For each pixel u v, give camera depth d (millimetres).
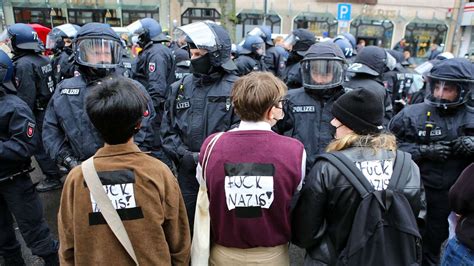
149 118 2420
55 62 5395
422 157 2385
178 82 2611
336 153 1503
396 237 1354
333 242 1509
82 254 1374
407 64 6523
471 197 1587
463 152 2258
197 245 1581
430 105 2457
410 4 17906
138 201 1364
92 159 1384
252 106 1503
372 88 3027
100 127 1351
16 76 3756
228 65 2422
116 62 2408
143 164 1408
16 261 2650
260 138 1509
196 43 2297
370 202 1362
